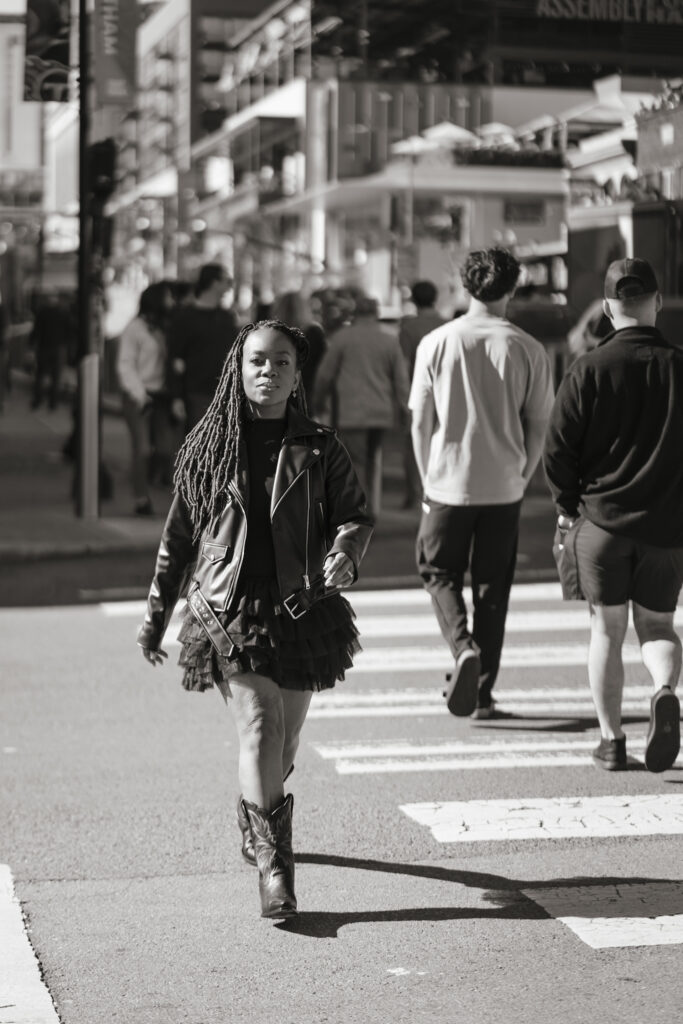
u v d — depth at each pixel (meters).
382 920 11.58
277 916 11.19
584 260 41.41
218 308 34.88
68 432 60.31
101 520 35.38
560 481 15.13
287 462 11.55
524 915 11.65
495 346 17.11
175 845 13.48
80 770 15.95
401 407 36.84
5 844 13.48
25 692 19.66
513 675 20.64
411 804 14.66
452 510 17.17
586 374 14.88
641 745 16.86
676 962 10.66
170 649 22.53
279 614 11.42
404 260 59.31
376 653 22.28
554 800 14.78
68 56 36.00
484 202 58.69
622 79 39.69
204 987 10.28
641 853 13.15
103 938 11.24
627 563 15.12
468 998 10.05
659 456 14.76
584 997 10.05
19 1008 9.85
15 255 105.69
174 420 40.97
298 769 15.99
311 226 69.75
